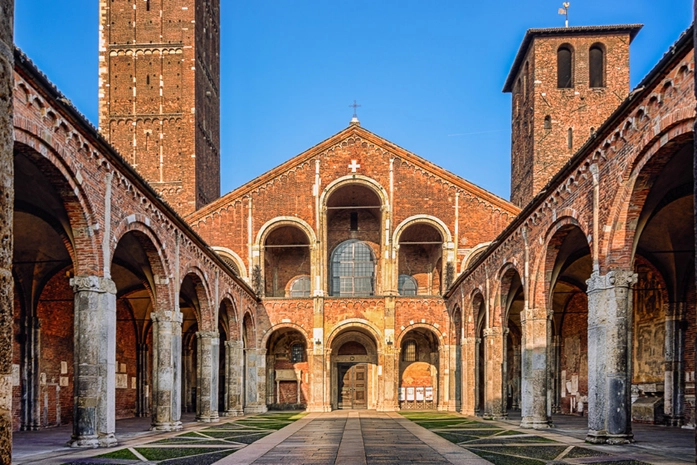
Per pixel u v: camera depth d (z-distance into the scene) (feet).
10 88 20.39
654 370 105.91
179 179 191.62
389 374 159.63
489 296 116.88
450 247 164.25
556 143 175.32
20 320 100.99
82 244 65.87
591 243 67.92
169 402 92.27
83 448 64.59
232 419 126.82
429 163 166.71
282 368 175.42
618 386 62.49
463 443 72.02
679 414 97.81
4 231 19.54
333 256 182.29
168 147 192.75
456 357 155.63
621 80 176.65
